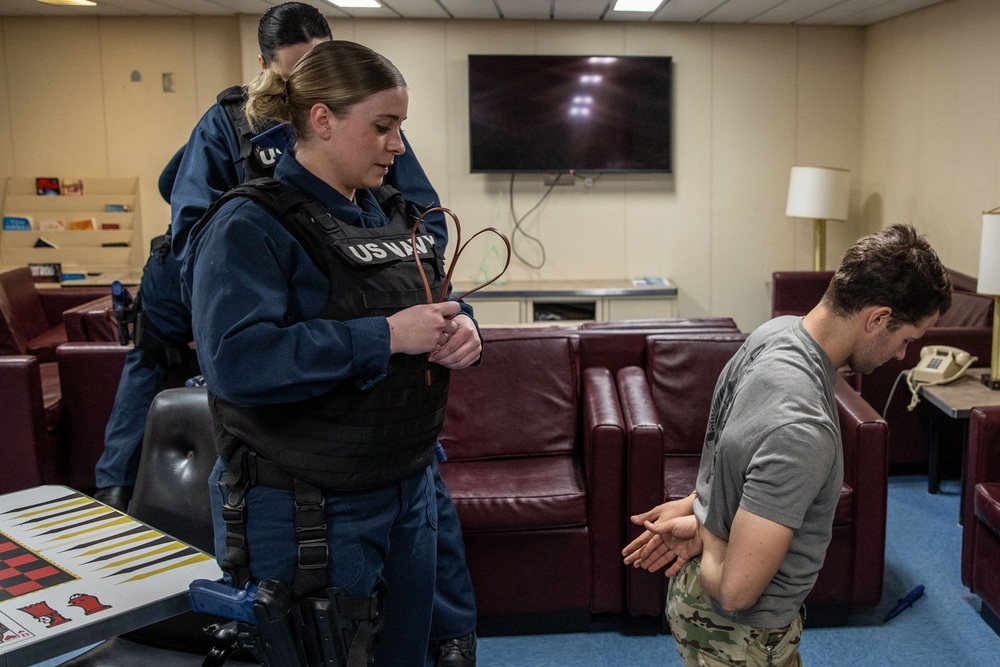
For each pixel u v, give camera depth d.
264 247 1.32
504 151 6.16
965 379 3.82
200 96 6.30
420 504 1.57
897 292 1.40
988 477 2.94
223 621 1.78
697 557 1.66
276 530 1.39
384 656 1.62
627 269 6.48
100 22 6.21
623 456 2.73
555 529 2.77
